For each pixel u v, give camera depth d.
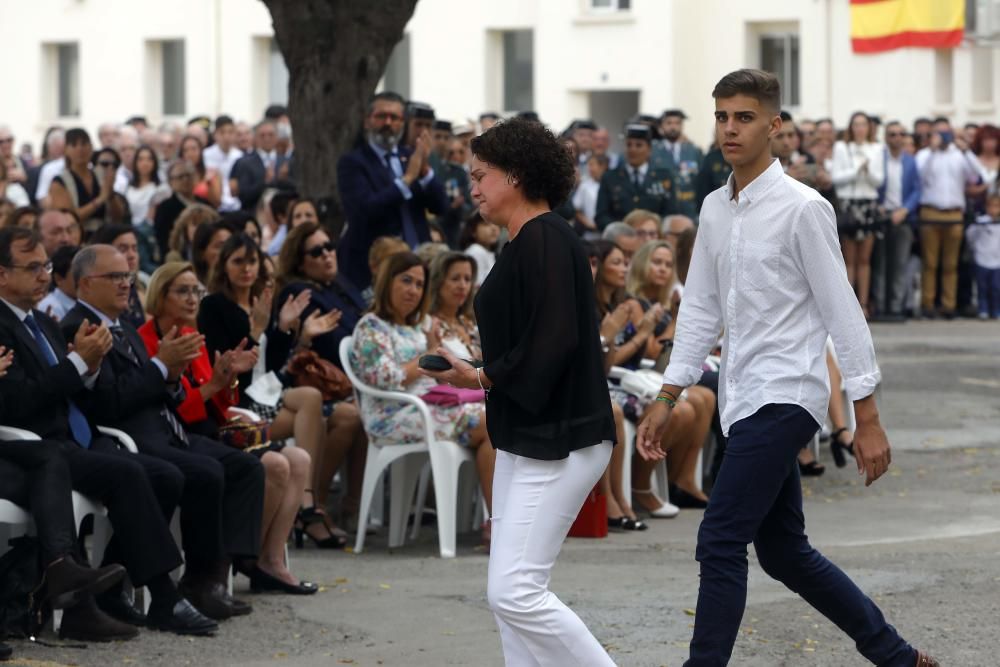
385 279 11.10
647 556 10.62
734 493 6.61
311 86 15.37
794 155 20.70
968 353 21.70
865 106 32.72
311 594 9.50
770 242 6.66
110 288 9.33
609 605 9.05
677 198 19.23
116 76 38.97
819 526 11.66
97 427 9.14
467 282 11.63
